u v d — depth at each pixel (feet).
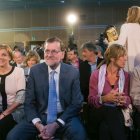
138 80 9.32
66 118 8.79
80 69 12.01
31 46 37.52
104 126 8.96
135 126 9.37
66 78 9.05
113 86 9.46
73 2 40.11
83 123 9.59
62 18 41.22
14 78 9.62
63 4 40.75
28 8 42.16
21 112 9.63
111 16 39.73
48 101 9.03
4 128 9.17
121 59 9.40
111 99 9.12
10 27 43.11
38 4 41.22
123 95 9.27
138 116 9.29
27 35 42.57
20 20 42.70
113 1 38.99
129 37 10.59
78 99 8.99
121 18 39.47
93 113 9.30
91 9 40.24
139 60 10.52
